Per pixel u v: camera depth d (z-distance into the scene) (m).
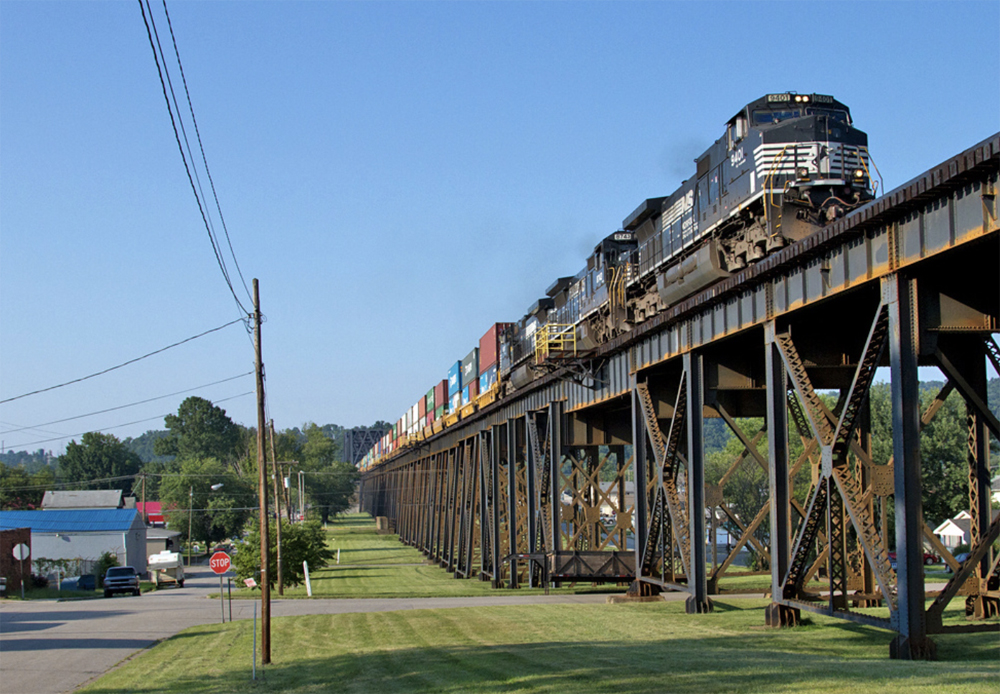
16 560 62.91
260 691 20.44
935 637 21.70
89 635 33.72
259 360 28.38
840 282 19.36
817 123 25.77
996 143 14.42
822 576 33.78
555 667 20.00
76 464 186.62
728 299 24.75
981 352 21.39
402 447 110.06
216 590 64.06
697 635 24.08
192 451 183.12
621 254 39.44
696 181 30.94
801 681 15.72
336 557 90.69
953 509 70.62
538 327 50.19
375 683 20.28
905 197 16.62
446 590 51.59
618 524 42.56
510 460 51.12
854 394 19.08
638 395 32.31
